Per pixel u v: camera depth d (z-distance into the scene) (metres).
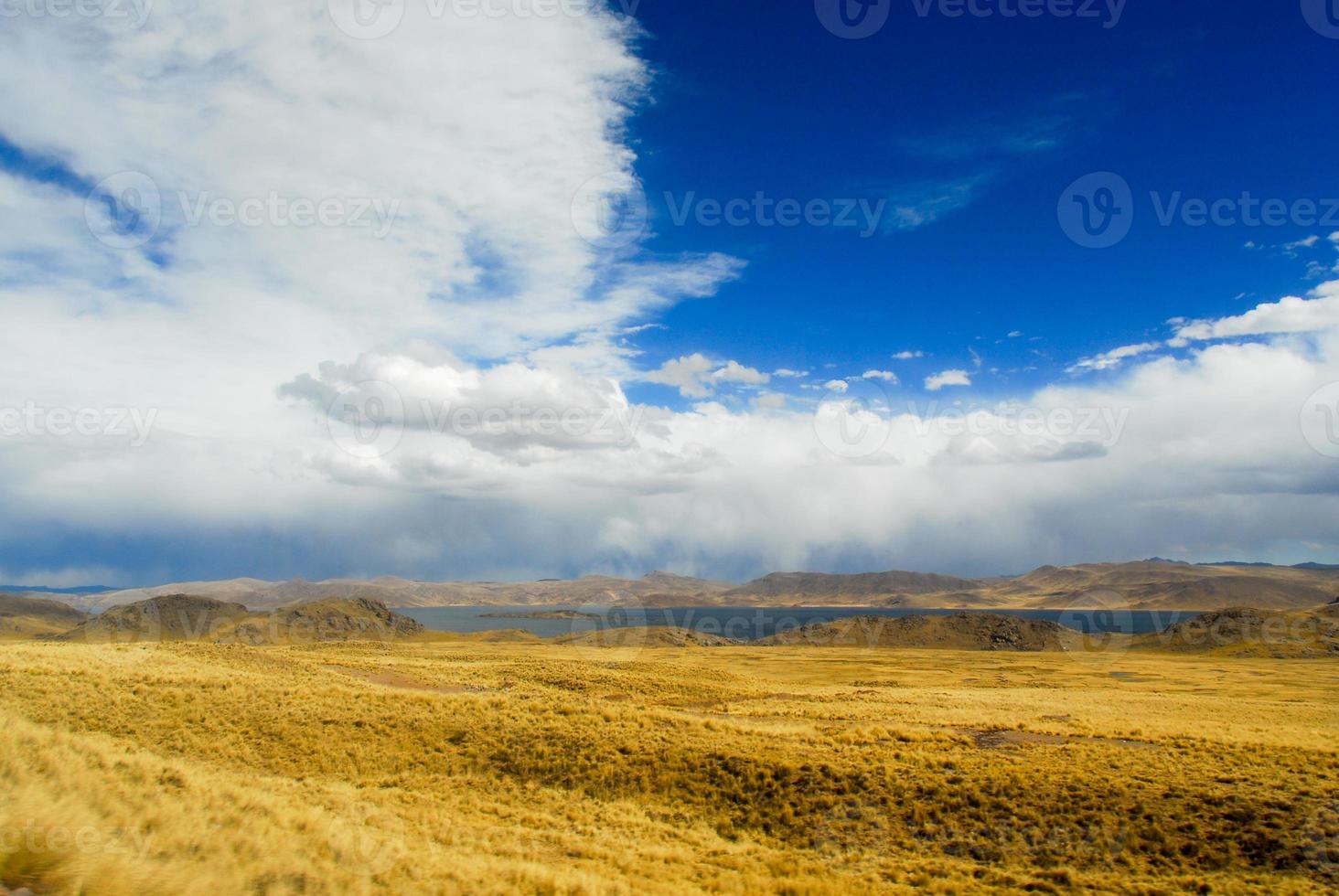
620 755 32.47
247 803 20.20
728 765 30.64
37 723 31.59
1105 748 32.97
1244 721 48.47
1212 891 19.78
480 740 34.91
